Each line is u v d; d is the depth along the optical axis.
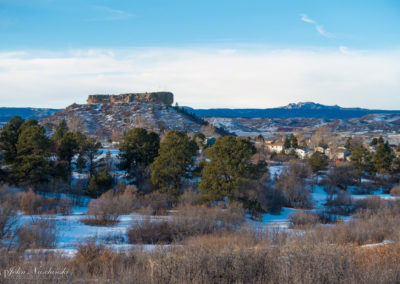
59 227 19.64
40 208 25.80
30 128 41.28
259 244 12.63
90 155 49.25
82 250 10.80
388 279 7.20
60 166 43.53
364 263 8.84
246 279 7.47
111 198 28.23
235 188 33.44
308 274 6.95
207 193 34.66
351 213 37.19
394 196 50.12
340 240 14.35
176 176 39.84
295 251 8.00
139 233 18.83
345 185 58.97
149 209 27.61
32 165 39.12
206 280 7.19
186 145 39.78
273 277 7.48
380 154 67.12
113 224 22.31
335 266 7.38
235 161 35.06
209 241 14.02
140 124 151.62
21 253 11.35
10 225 16.20
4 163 44.50
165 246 12.70
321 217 32.84
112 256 10.23
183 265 7.55
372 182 66.81
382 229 17.52
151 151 48.94
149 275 7.62
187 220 21.00
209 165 36.53
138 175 44.16
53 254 11.07
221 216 23.78
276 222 30.11
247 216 31.30
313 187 57.44
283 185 45.31
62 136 55.69
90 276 8.62
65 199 30.23
